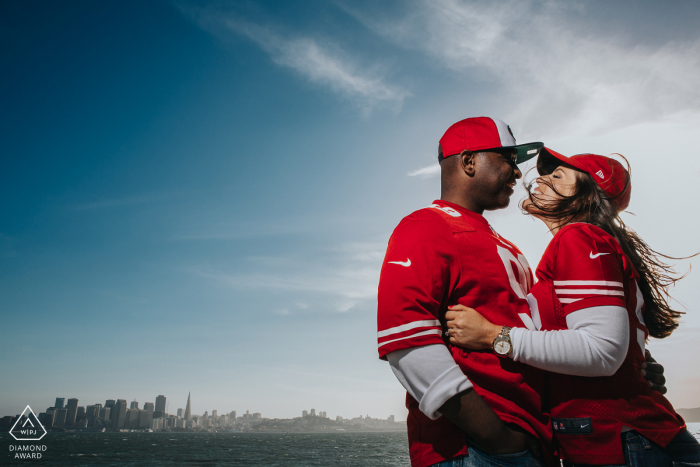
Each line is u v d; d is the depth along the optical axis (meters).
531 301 1.54
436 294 1.25
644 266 1.71
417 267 1.25
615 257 1.39
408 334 1.15
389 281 1.26
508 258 1.47
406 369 1.16
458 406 1.10
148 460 61.91
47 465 54.19
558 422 1.40
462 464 1.16
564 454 1.40
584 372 1.23
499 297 1.35
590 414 1.34
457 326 1.30
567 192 1.83
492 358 1.29
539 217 1.97
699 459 1.31
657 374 1.45
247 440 155.75
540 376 1.40
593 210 1.76
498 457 1.14
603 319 1.25
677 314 1.73
